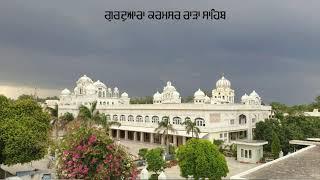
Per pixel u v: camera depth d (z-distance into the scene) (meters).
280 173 33.12
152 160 57.25
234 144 81.56
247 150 73.19
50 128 65.69
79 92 148.50
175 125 92.44
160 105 99.44
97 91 143.50
